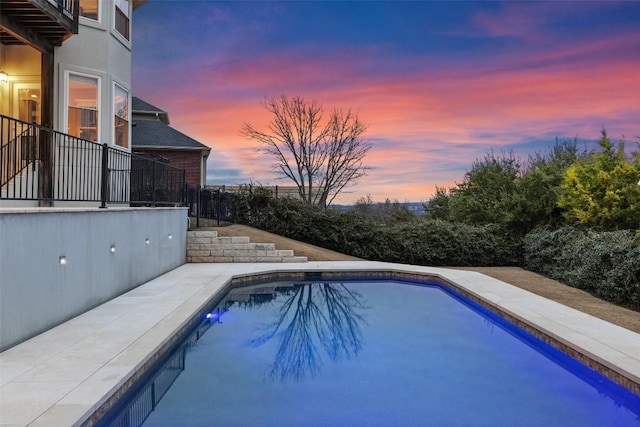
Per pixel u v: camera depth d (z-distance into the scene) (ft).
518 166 53.01
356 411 13.12
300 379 15.83
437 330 22.97
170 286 27.63
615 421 12.71
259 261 40.50
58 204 30.81
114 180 31.94
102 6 33.73
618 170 34.32
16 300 15.49
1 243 14.67
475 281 31.76
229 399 13.96
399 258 45.83
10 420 9.82
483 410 13.33
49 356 14.28
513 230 44.70
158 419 12.42
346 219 49.06
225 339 21.13
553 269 36.37
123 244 25.43
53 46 31.09
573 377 16.31
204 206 48.57
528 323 20.65
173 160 69.72
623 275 26.16
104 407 11.34
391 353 19.10
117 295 24.54
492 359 18.28
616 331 18.72
